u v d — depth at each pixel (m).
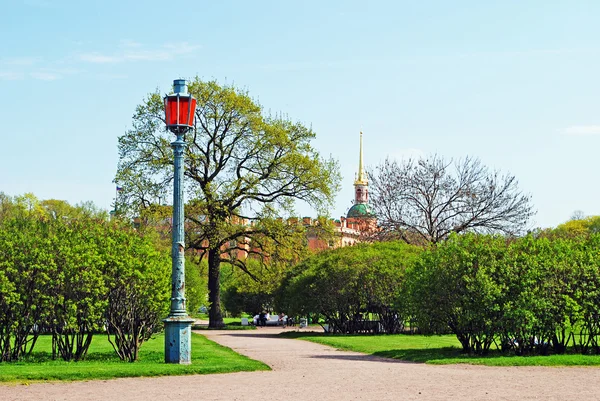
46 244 20.34
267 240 50.91
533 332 22.59
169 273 22.42
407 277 27.06
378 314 41.97
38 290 19.83
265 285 53.41
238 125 49.97
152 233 46.50
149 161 47.81
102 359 21.31
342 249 45.66
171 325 18.67
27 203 62.12
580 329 23.39
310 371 18.08
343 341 32.62
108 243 20.95
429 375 17.09
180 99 18.89
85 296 20.25
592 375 17.16
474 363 20.34
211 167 50.75
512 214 56.06
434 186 57.72
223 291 92.56
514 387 14.74
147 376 16.48
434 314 23.47
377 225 58.44
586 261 23.08
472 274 22.84
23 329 20.73
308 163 49.38
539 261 22.75
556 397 13.27
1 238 20.34
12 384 14.88
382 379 16.20
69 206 65.94
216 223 48.25
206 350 25.50
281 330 52.91
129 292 20.77
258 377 16.55
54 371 16.31
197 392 13.88
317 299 40.62
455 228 56.62
